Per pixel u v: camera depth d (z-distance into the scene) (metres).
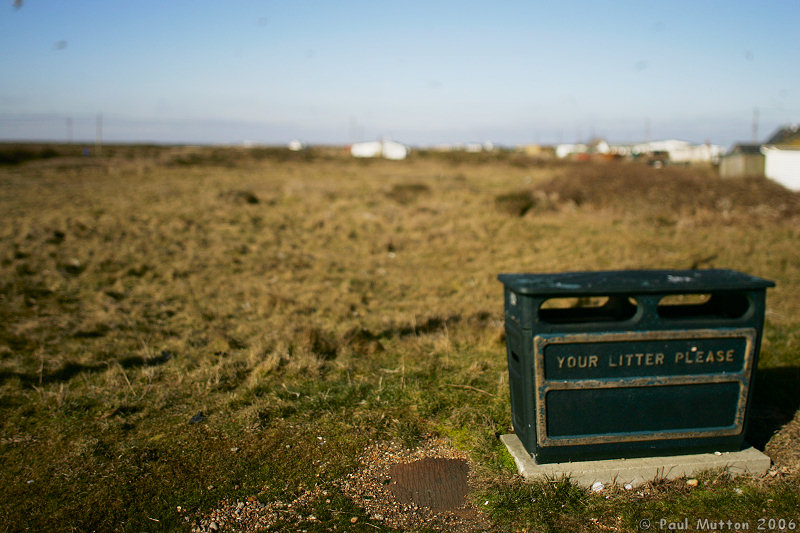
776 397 4.90
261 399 4.86
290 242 13.97
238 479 3.71
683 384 3.53
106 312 7.67
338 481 3.68
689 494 3.40
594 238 14.23
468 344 6.35
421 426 4.42
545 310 4.18
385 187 26.53
